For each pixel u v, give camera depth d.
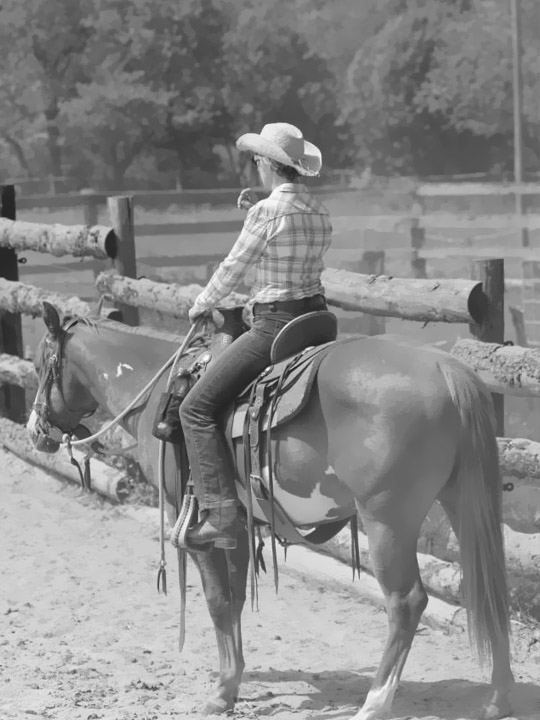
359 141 62.31
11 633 9.47
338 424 6.70
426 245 32.44
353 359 6.79
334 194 43.97
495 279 9.42
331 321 7.31
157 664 8.67
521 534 9.16
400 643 6.59
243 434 7.08
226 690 7.68
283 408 6.82
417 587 6.61
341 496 6.94
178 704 7.80
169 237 38.22
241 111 59.12
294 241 7.02
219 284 7.16
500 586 6.62
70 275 30.53
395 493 6.53
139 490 13.41
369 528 6.66
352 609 9.89
